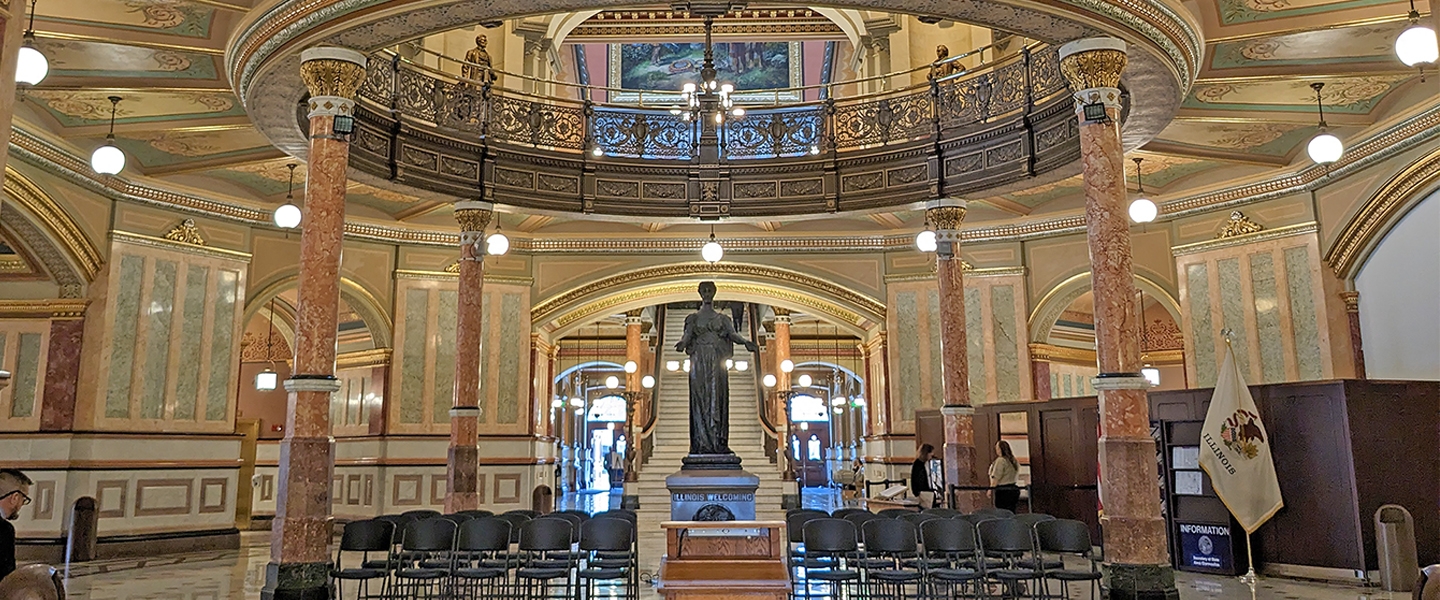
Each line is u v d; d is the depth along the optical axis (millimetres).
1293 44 8773
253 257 13703
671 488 9578
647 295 16547
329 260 7930
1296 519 9344
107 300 11836
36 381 11648
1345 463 9039
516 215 15180
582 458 31703
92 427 11570
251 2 8078
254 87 8320
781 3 7488
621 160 11719
